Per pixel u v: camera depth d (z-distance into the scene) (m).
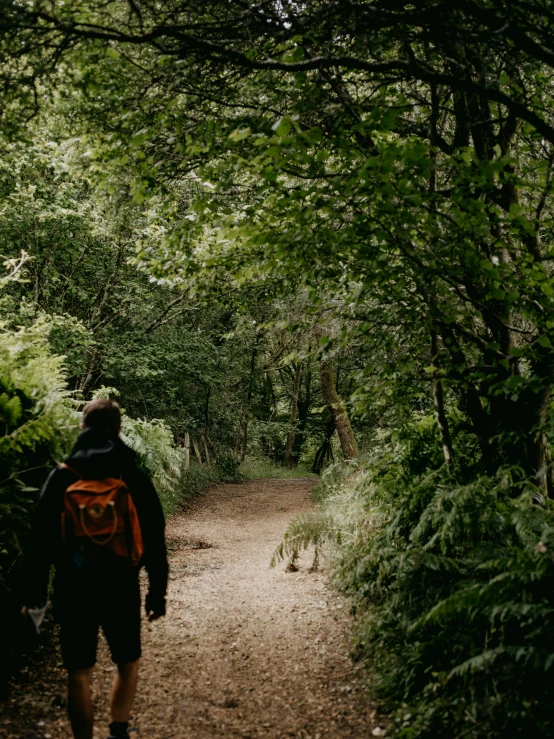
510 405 4.79
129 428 8.16
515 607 2.92
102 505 2.67
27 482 4.31
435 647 3.51
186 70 4.53
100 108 4.90
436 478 4.54
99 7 3.91
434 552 4.47
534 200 5.31
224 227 4.75
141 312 15.77
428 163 3.71
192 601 5.55
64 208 12.26
